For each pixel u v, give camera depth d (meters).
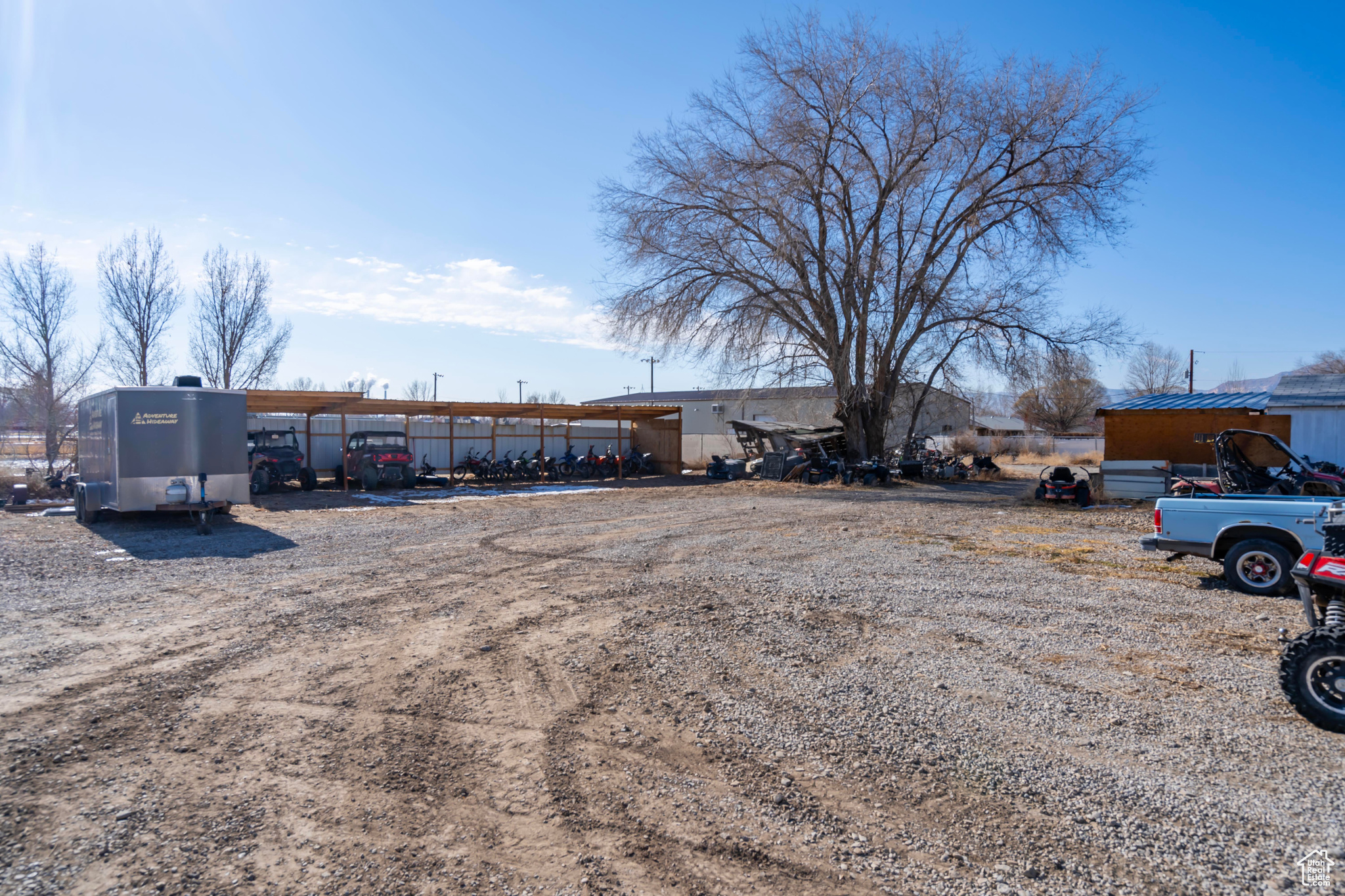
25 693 4.76
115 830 3.15
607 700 4.66
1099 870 2.87
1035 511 16.03
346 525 13.27
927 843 3.07
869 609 7.01
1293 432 15.92
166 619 6.58
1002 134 24.42
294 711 4.48
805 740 4.07
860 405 27.12
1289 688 4.29
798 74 24.50
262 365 27.45
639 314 26.50
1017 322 25.52
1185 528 8.17
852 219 26.12
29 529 12.43
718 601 7.34
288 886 2.77
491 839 3.11
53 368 21.14
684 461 36.91
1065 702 4.61
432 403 22.02
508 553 10.20
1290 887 2.73
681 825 3.21
